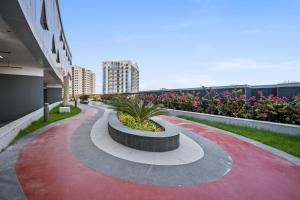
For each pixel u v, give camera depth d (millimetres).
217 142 7605
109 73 74875
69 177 4254
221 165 5301
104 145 6598
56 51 21844
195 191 3902
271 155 6195
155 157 5613
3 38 8688
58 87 42906
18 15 6203
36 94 17453
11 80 16062
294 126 8180
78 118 13250
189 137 8211
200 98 15109
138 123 8367
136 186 3986
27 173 4379
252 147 7008
